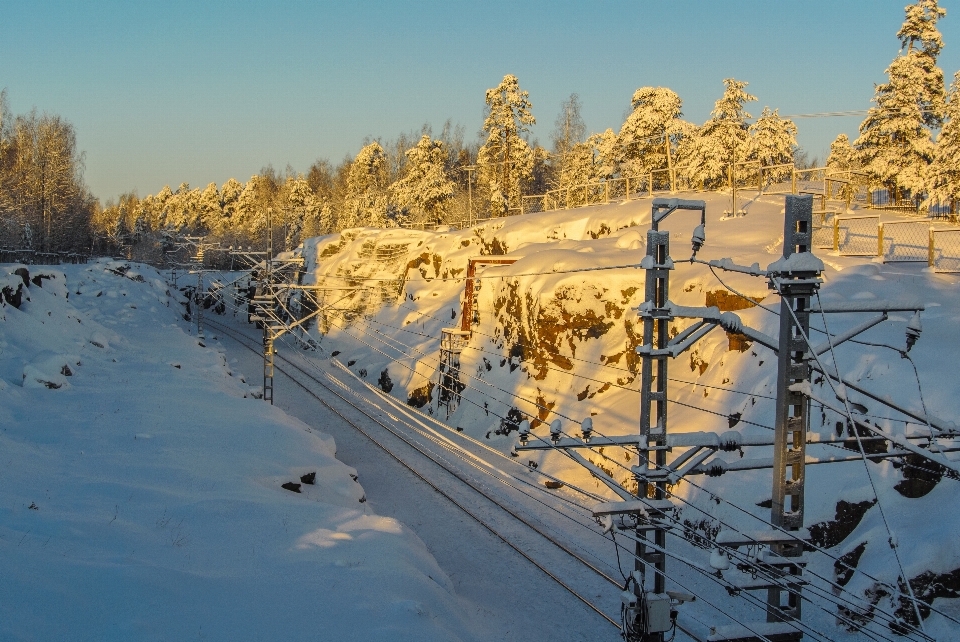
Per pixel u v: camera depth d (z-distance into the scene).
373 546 16.48
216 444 23.38
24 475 16.53
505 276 36.25
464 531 23.31
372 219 90.00
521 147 69.69
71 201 91.75
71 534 13.10
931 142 41.94
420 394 42.16
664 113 61.34
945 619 14.45
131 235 144.88
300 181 130.50
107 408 25.19
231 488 19.16
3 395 24.23
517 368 34.91
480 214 85.50
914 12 43.12
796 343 11.20
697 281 29.05
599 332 31.64
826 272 28.23
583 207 51.81
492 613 17.38
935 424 11.25
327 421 38.31
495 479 28.39
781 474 11.22
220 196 165.75
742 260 29.70
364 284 62.72
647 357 13.18
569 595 18.61
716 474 12.90
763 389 22.47
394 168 122.44
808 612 16.78
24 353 30.56
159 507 16.36
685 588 18.08
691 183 57.88
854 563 16.64
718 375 25.36
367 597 13.45
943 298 24.31
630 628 13.18
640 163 62.28
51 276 46.28
